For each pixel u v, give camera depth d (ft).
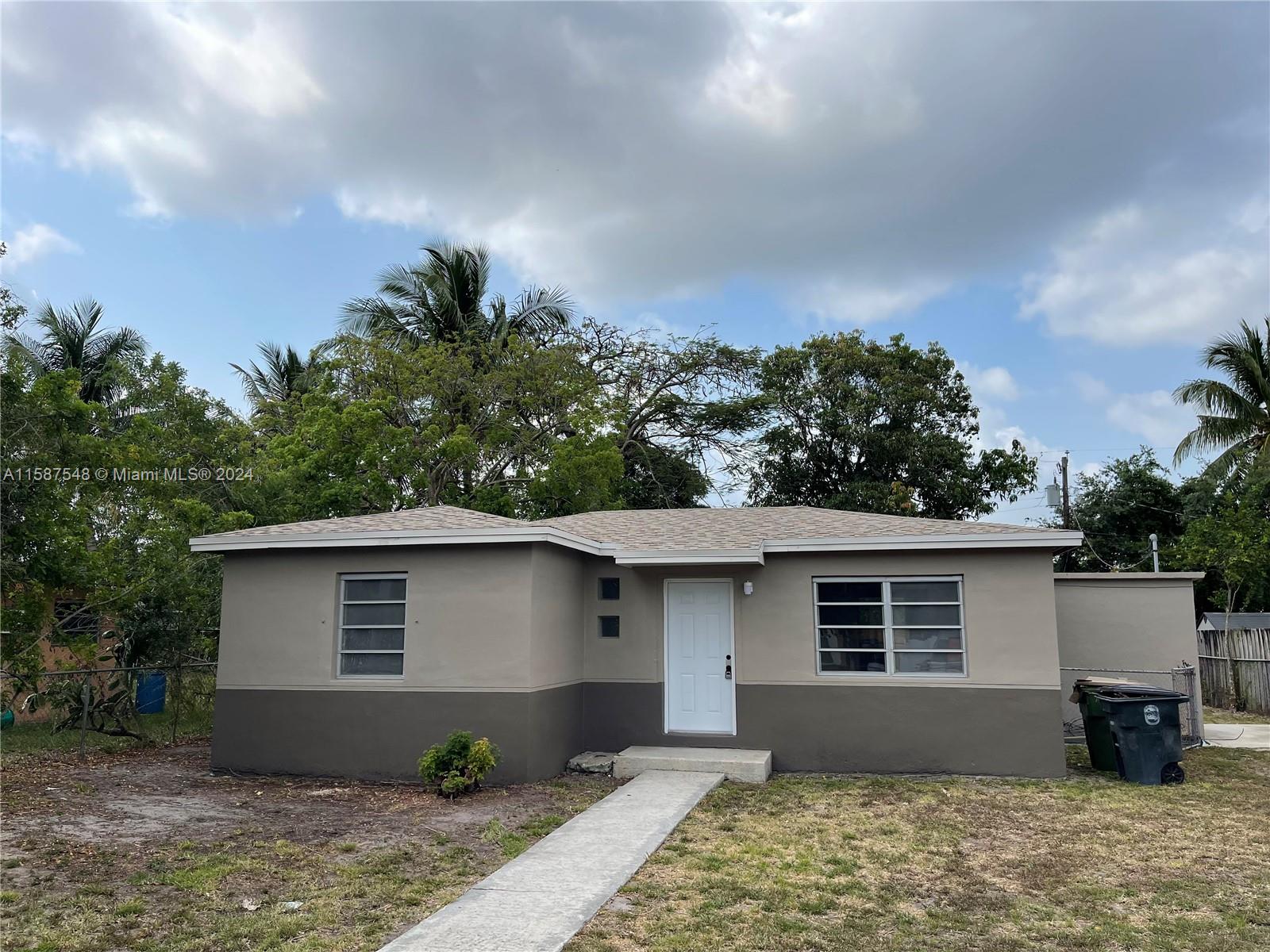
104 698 45.73
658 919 19.77
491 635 37.06
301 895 21.38
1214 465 89.40
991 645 38.01
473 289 96.12
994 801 32.50
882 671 39.32
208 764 41.06
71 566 39.11
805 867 23.95
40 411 37.40
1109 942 18.56
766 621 40.57
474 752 34.35
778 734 39.73
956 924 19.60
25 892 21.25
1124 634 48.85
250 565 40.50
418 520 40.63
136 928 19.03
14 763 39.09
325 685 38.60
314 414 70.64
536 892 21.47
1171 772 35.86
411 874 23.17
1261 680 62.54
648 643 41.78
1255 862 24.58
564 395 78.18
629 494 98.02
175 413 57.52
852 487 97.91
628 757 37.99
